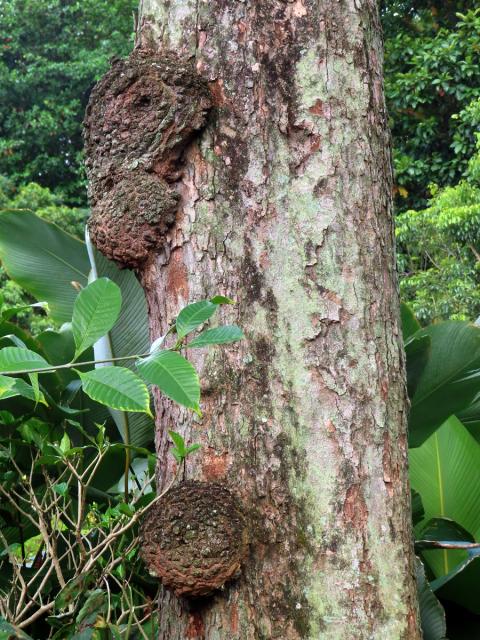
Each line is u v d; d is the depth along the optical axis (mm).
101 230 2625
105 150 2641
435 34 17844
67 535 3268
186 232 2576
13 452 2947
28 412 3094
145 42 2678
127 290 3635
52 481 3025
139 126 2615
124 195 2602
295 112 2576
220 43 2605
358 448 2482
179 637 2490
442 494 3865
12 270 4656
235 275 2535
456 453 3865
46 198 18953
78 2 24094
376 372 2531
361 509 2463
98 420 3402
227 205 2561
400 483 2527
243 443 2482
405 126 16719
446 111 16781
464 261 12469
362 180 2596
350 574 2432
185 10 2641
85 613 2469
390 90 16609
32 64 22969
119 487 3840
